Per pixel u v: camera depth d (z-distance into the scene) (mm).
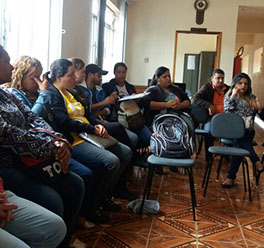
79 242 2061
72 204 1818
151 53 7984
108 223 2432
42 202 1624
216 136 3404
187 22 7793
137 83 8117
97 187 2318
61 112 2324
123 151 2641
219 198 3109
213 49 7918
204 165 4316
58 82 2420
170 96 3611
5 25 2619
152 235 2285
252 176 3895
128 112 3344
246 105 3605
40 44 3385
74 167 2121
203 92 4336
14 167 1714
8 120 1720
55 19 3518
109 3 6367
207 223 2531
